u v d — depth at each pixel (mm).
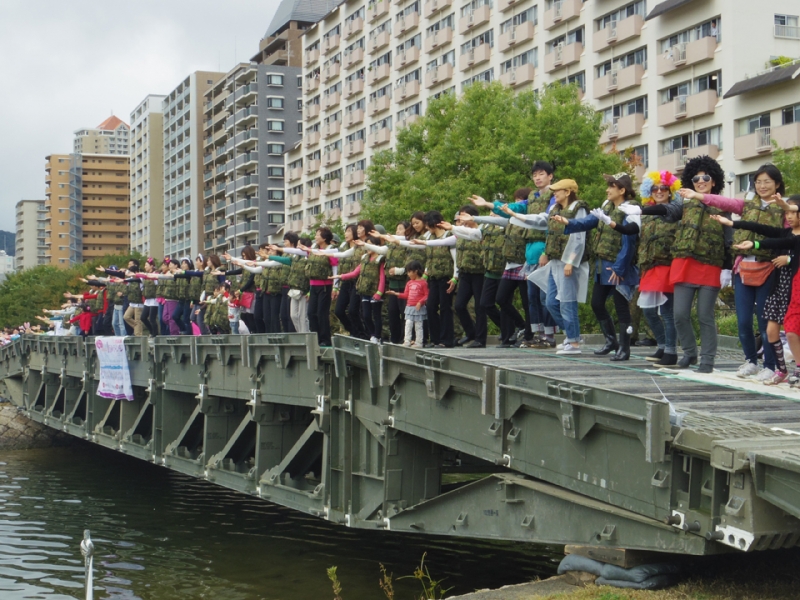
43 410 30750
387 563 14250
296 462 14133
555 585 7535
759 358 11680
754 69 38469
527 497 8539
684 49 40406
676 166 40844
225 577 14078
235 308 19391
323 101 76562
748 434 6309
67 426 27156
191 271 20984
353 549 15391
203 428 17969
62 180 179875
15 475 27000
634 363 10406
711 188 9266
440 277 13352
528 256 12117
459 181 31062
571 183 10789
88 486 24562
